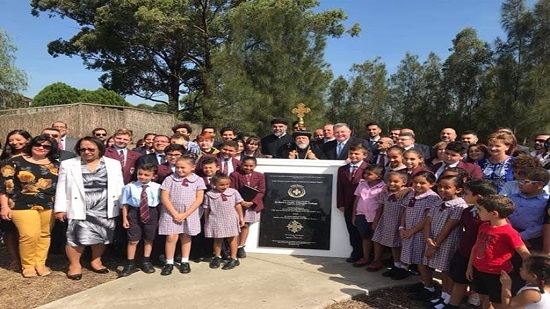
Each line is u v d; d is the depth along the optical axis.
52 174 5.51
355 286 4.96
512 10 24.28
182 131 7.42
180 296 4.63
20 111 21.50
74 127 19.53
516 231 3.95
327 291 4.79
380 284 5.04
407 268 5.33
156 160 6.35
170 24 24.44
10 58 25.62
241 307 4.35
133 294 4.68
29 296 4.76
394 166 5.58
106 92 28.78
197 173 6.07
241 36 18.08
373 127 8.08
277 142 8.02
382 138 6.75
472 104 26.53
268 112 16.86
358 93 30.84
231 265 5.55
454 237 4.52
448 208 4.52
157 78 32.69
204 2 24.98
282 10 18.03
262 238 6.27
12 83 25.30
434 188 5.14
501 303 3.75
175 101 32.59
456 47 27.67
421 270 4.82
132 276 5.25
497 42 24.89
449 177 4.55
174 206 5.41
